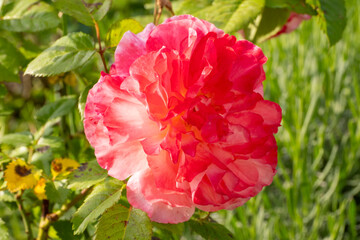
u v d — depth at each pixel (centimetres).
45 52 43
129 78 37
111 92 38
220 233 46
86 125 39
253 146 38
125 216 40
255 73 38
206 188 38
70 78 57
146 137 37
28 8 50
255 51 40
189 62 38
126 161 38
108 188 41
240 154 39
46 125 53
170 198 38
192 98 37
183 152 38
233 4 47
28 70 43
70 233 50
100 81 39
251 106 39
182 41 38
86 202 40
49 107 54
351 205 86
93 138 39
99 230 40
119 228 40
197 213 47
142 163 38
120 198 43
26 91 73
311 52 125
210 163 38
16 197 50
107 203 40
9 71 50
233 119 39
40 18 50
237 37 51
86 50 44
